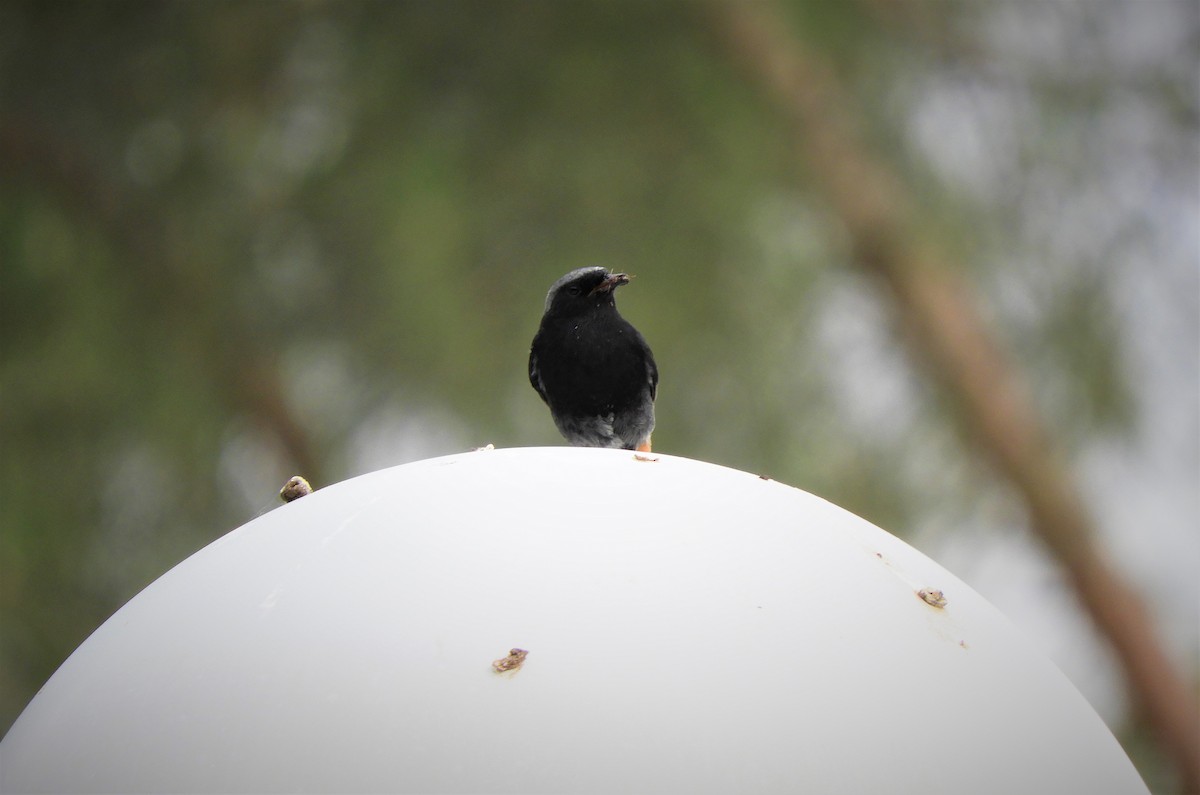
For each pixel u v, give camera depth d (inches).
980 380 509.4
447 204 507.2
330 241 519.2
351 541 132.5
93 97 512.1
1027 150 528.7
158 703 122.9
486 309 510.9
